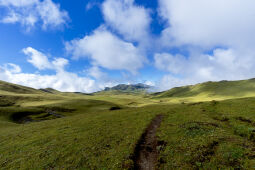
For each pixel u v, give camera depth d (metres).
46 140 24.70
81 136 24.58
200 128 21.14
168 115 34.09
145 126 26.80
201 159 13.44
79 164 16.02
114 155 16.91
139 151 17.67
